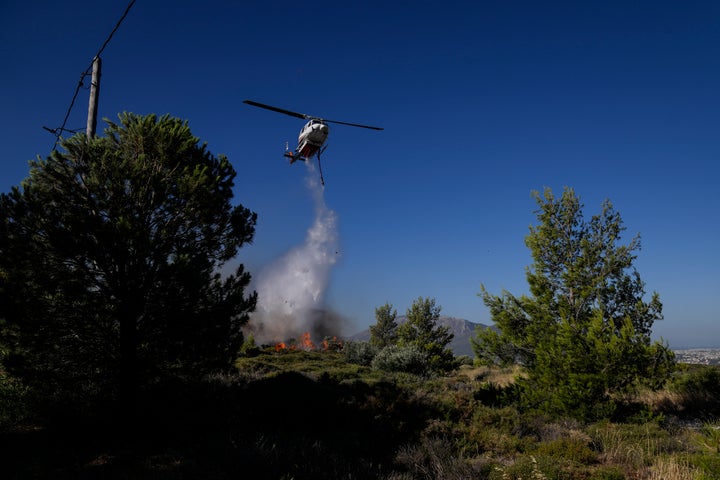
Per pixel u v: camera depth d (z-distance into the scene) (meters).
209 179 10.38
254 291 10.90
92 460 7.36
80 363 8.94
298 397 11.98
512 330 14.23
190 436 8.84
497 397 13.43
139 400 9.31
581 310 13.58
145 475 6.54
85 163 9.63
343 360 31.98
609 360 11.44
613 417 11.67
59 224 8.72
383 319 41.09
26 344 8.41
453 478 7.20
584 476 7.29
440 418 11.17
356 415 10.95
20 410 8.67
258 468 6.80
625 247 13.32
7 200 8.71
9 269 8.51
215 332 9.70
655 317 12.84
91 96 11.02
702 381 14.66
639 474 7.45
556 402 11.74
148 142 10.20
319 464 7.25
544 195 14.69
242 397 11.84
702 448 5.68
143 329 9.38
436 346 27.59
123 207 9.40
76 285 8.62
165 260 9.24
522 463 7.59
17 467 6.82
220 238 11.00
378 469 7.36
